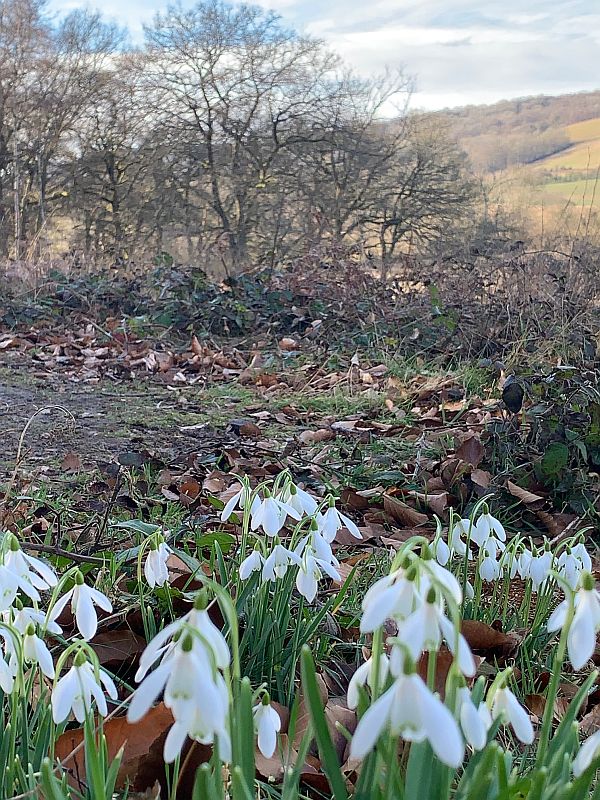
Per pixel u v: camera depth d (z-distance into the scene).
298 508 1.95
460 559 3.02
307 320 9.03
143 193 20.55
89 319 9.50
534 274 7.96
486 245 10.16
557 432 4.23
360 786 1.24
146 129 20.34
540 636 2.46
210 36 19.47
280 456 4.67
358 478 4.40
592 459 4.22
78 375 7.21
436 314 7.79
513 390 4.45
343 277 9.55
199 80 19.67
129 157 20.52
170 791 1.57
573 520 3.83
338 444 5.09
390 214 18.48
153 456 4.55
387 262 10.20
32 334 8.88
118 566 2.58
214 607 2.28
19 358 7.88
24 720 1.55
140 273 11.61
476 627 2.36
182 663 0.96
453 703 1.09
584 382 4.54
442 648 2.21
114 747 1.69
